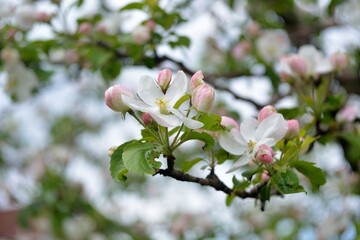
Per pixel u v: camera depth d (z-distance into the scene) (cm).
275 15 119
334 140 81
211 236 123
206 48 120
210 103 52
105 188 147
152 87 53
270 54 102
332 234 99
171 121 52
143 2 80
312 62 73
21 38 92
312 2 116
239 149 54
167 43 80
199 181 55
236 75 100
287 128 54
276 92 97
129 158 52
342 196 100
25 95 98
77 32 87
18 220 127
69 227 135
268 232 116
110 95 53
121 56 84
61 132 160
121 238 137
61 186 131
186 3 98
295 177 54
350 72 98
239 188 56
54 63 98
